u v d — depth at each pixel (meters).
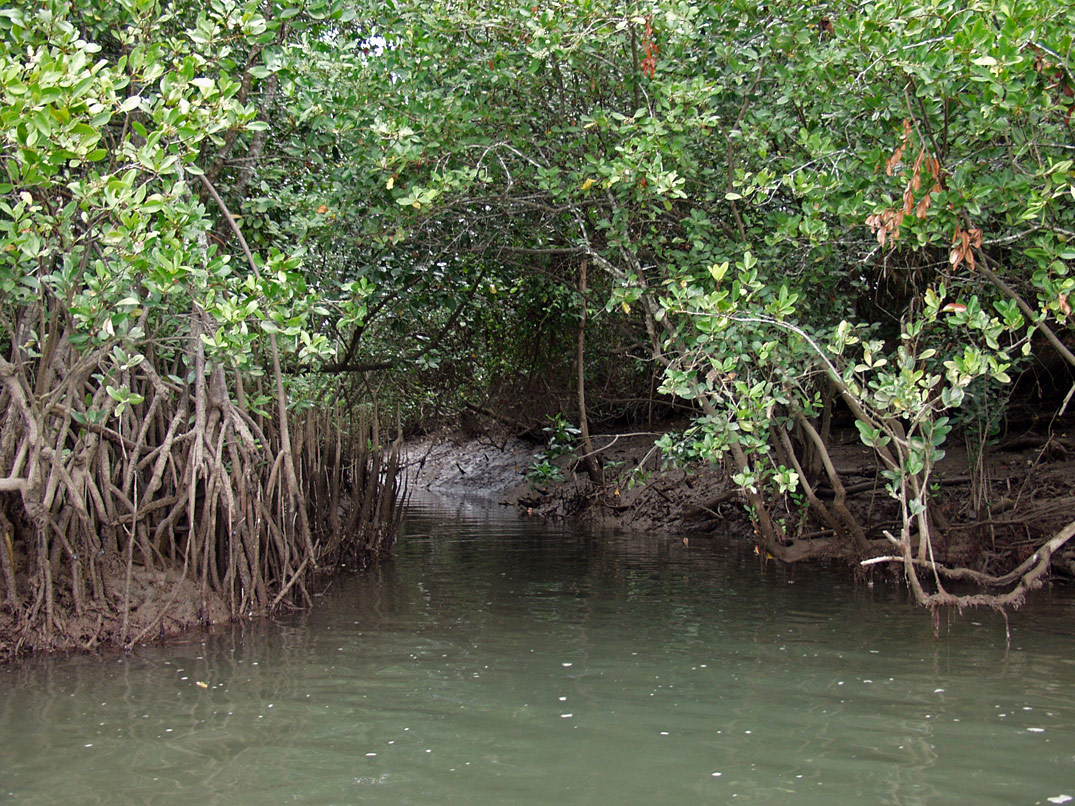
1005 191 6.20
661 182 7.08
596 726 4.60
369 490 10.77
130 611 6.59
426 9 8.05
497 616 7.41
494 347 16.42
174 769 4.00
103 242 5.62
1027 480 10.30
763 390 7.30
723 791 3.76
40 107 4.81
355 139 8.48
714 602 7.96
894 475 6.61
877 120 7.02
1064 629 6.79
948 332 9.01
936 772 3.96
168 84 5.94
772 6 7.50
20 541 6.40
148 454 7.09
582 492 16.27
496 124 8.78
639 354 14.61
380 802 3.66
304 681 5.43
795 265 8.09
